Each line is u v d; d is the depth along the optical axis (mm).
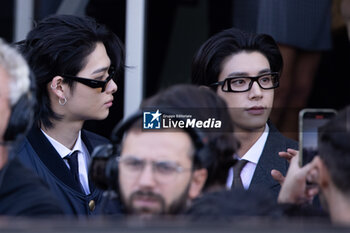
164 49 10906
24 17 11602
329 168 5180
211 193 5359
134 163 5410
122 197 5492
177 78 10867
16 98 5656
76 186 8250
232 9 10477
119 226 4254
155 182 5359
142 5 10906
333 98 10469
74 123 8547
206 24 10664
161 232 4180
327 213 5398
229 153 5707
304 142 6375
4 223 4332
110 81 8680
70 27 8414
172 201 5375
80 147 8750
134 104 10938
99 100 8523
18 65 5699
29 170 6293
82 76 8383
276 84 8156
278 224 4367
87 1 11352
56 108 8430
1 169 6000
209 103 5668
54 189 8062
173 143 5410
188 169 5434
